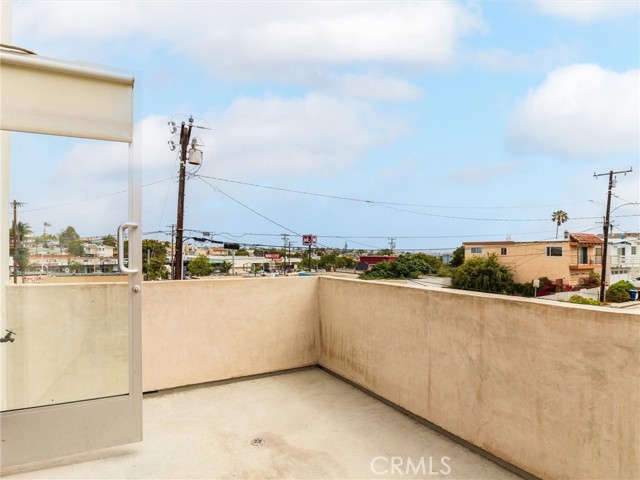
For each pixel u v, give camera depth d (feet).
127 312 6.86
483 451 7.10
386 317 9.52
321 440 7.68
